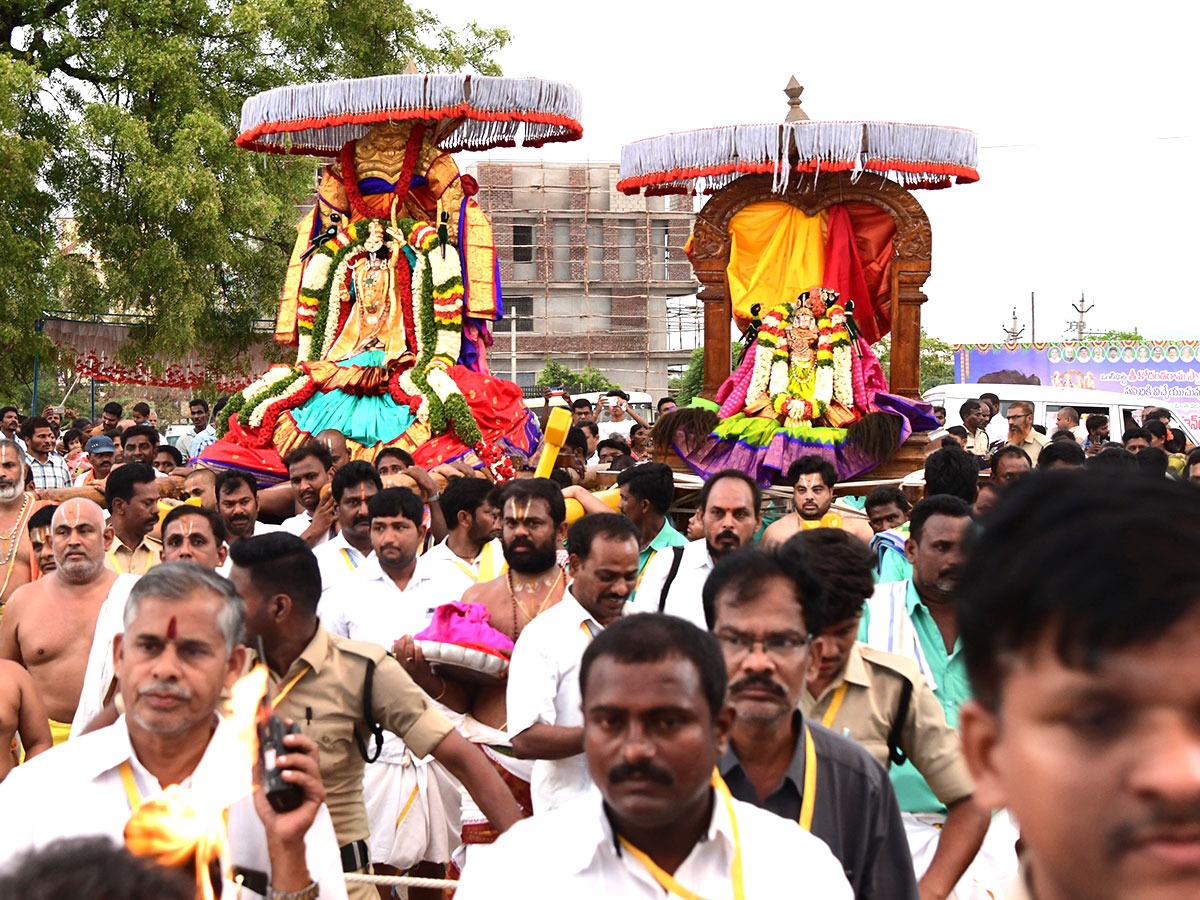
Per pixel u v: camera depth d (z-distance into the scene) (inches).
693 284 2010.3
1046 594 45.9
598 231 1989.4
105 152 848.9
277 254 929.5
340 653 163.5
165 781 125.3
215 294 935.7
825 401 487.8
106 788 123.2
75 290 847.1
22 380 890.7
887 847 132.0
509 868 106.1
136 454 477.4
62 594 242.1
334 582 272.5
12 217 812.6
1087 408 850.8
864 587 147.2
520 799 209.9
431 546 354.0
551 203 1962.4
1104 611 44.6
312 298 534.9
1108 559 45.1
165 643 122.6
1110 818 45.1
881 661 154.8
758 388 495.2
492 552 271.9
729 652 129.6
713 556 229.5
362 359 516.7
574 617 184.7
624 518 189.6
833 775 131.3
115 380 933.2
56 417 689.0
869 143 489.1
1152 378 1411.2
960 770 150.3
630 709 101.8
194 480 343.0
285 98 511.5
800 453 478.3
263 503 405.4
